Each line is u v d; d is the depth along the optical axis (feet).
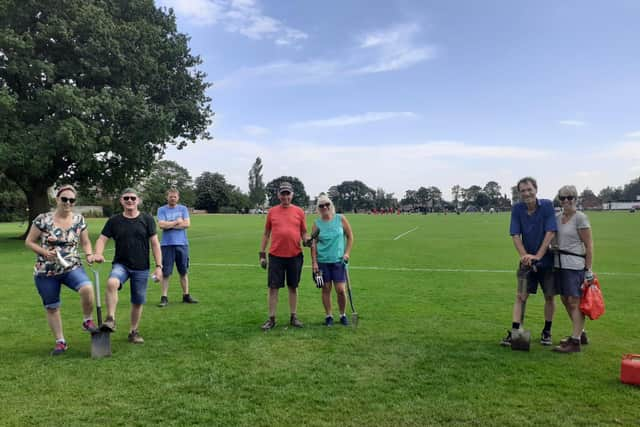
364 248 58.34
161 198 273.95
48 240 16.43
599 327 20.25
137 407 12.17
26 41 61.05
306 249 56.49
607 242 63.62
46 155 59.26
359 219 190.19
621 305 24.64
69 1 63.72
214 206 387.34
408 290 29.35
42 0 62.64
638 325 20.59
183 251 25.67
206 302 26.04
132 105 65.92
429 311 23.39
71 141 57.31
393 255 50.06
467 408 12.03
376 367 15.14
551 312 17.72
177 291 29.45
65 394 13.01
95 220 174.60
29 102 62.54
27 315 22.80
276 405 12.28
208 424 11.26
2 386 13.57
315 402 12.46
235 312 23.48
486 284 31.55
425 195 564.30
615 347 17.31
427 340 18.21
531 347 17.33
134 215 18.03
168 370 14.90
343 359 15.94
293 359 15.97
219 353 16.65
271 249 20.39
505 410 11.90
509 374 14.43
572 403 12.28
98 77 66.49
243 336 18.92
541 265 17.51
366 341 18.10
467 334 19.15
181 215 25.64
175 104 74.38
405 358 16.03
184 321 21.57
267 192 482.69
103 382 13.89
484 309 23.84
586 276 16.71
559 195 17.12
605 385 13.51
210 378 14.19
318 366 15.23
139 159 70.85
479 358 16.01
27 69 61.00
